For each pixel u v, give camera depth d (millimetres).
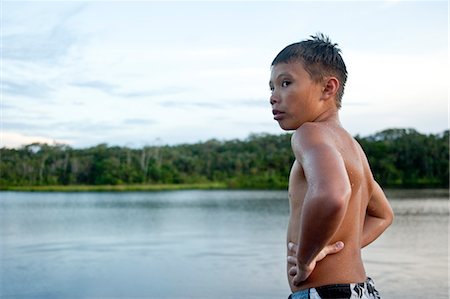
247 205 50562
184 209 45844
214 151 82250
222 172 81562
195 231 27859
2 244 23484
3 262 17844
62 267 16688
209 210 44125
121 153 78438
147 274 14891
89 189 76250
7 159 70500
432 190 59062
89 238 25594
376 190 2465
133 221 34906
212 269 15625
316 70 2191
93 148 76938
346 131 2244
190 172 81312
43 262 17828
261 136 81062
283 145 80500
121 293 12508
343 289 2066
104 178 76500
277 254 18844
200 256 18719
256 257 18156
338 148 2113
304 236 1873
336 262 2098
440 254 17391
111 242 23781
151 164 80625
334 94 2225
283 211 42312
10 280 14180
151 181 80250
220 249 20484
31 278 14578
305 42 2264
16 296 12477
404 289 12203
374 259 16641
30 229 30422
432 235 22969
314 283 2086
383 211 2508
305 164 1943
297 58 2211
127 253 19797
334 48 2260
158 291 12695
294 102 2205
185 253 19562
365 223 2516
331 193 1805
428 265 15242
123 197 66438
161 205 52125
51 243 23688
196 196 66625
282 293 12250
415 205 41156
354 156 2191
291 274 2115
